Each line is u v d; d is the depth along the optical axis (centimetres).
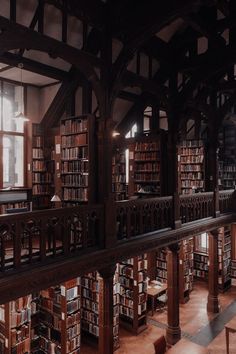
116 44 790
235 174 1453
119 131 1114
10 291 420
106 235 574
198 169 1172
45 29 663
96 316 761
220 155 1529
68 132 732
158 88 748
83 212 539
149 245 681
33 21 504
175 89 801
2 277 415
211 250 992
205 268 1235
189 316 948
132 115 1103
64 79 863
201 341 803
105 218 575
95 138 654
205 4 507
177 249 784
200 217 903
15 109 923
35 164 921
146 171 934
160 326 878
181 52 803
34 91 955
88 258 534
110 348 585
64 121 751
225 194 1062
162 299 970
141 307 848
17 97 923
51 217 486
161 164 888
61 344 657
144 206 680
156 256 1060
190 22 620
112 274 588
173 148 797
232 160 1516
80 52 536
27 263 454
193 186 1183
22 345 604
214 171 990
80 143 694
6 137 889
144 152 942
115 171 1023
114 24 584
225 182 1461
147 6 554
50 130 948
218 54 739
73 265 507
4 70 833
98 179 618
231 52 721
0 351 600
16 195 866
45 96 952
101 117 593
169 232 740
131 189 977
